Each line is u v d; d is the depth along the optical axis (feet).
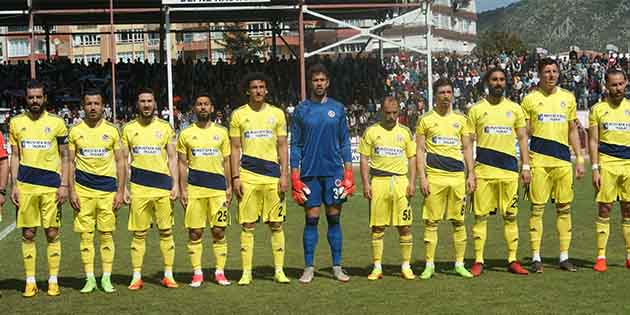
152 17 115.75
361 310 25.02
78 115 103.19
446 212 30.66
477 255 30.99
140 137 29.22
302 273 31.63
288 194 61.41
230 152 29.94
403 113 97.45
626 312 24.07
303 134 29.94
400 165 30.17
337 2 103.86
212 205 29.60
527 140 31.14
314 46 156.97
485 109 30.91
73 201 28.81
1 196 28.58
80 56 228.02
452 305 25.43
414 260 34.09
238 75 116.88
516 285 28.30
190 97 111.86
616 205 50.21
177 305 26.32
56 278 28.71
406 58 128.88
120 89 114.42
